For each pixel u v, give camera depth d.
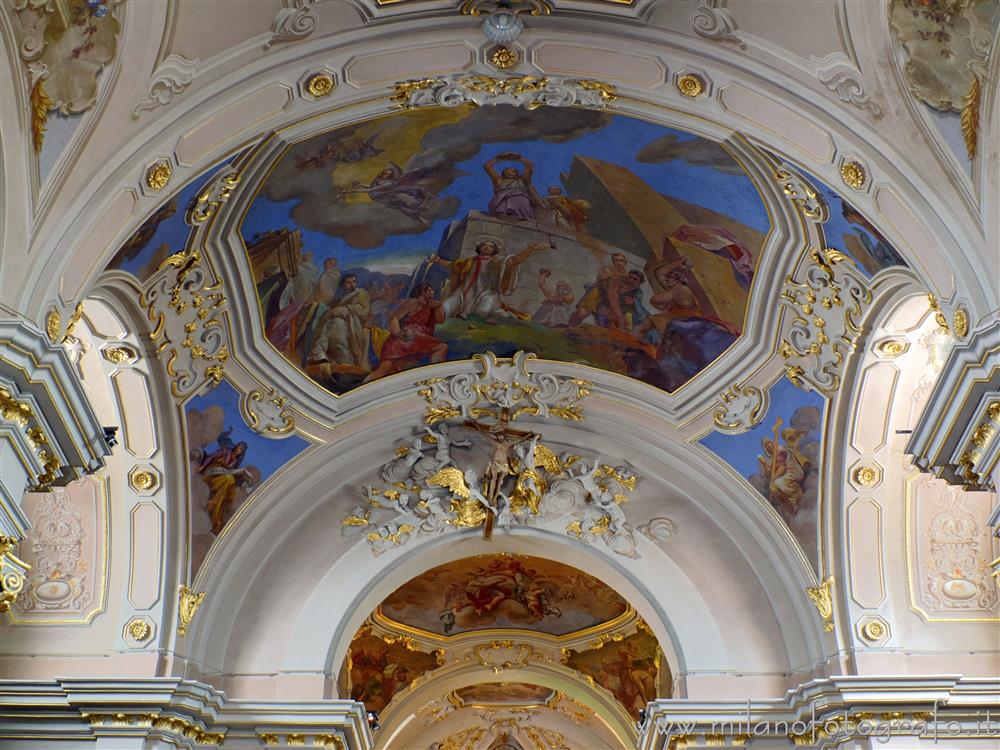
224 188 15.88
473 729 33.44
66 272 12.92
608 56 14.75
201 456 18.89
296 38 14.12
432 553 20.14
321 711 18.23
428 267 18.62
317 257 18.09
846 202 15.00
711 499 20.02
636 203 17.56
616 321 19.22
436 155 16.78
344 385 19.64
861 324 17.33
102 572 18.75
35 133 12.67
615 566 19.91
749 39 14.15
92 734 17.31
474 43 14.66
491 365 19.88
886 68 13.61
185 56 13.59
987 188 13.17
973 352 12.47
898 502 19.00
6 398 11.91
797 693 18.06
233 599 19.25
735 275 18.14
